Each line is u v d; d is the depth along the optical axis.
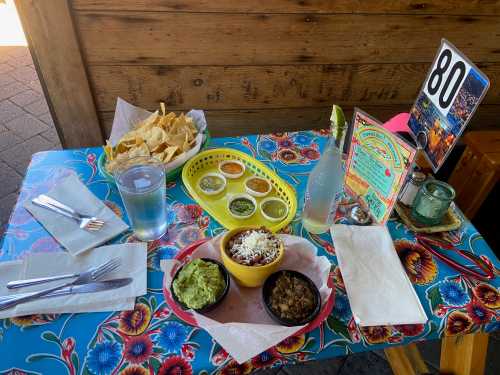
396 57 1.60
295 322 0.66
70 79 1.45
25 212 0.89
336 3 1.39
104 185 0.99
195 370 0.62
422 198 0.87
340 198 0.91
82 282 0.73
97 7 1.29
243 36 1.44
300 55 1.53
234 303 0.72
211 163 1.08
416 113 0.97
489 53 1.65
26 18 1.28
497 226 1.93
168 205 0.94
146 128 1.07
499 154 1.61
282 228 0.88
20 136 2.43
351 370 1.42
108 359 0.63
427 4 1.45
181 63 1.48
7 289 0.71
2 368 0.61
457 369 0.92
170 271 0.73
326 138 1.20
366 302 0.72
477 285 0.78
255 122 1.74
